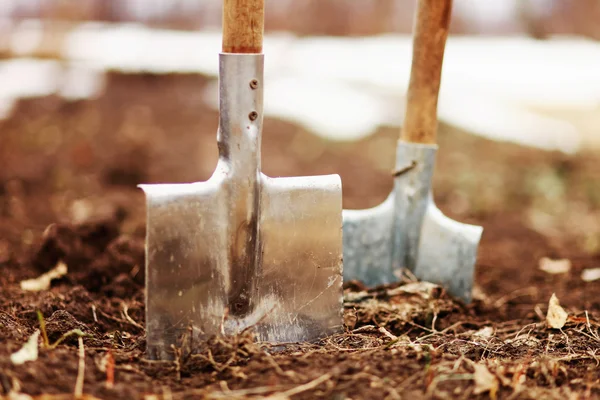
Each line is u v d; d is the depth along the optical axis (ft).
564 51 17.47
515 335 3.96
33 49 14.92
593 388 3.37
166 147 8.97
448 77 14.34
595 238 6.11
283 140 9.73
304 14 18.62
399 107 11.80
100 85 12.66
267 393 3.25
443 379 3.32
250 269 3.67
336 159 9.00
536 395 3.29
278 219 3.71
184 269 3.54
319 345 3.69
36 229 5.86
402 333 3.97
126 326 4.01
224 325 3.63
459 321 4.15
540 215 7.13
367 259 4.46
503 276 5.31
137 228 5.81
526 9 18.67
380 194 7.68
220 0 18.30
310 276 3.76
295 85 13.16
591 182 8.17
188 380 3.38
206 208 3.58
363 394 3.23
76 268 4.66
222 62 3.58
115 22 18.19
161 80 13.28
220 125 3.64
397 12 18.80
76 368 3.30
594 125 11.19
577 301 4.57
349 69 14.84
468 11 18.83
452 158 9.09
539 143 10.03
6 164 7.85
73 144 8.79
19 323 3.71
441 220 4.38
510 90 13.47
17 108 10.57
